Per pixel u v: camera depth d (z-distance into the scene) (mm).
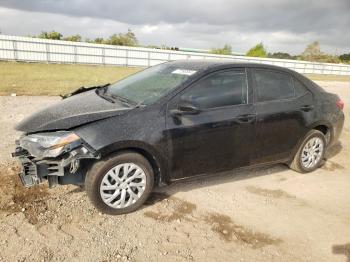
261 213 4027
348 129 8805
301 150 5094
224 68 4266
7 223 3369
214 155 4145
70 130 3396
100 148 3348
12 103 9195
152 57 33281
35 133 3494
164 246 3268
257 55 64062
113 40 54312
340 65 47781
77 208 3756
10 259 2887
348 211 4262
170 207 3969
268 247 3402
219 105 4117
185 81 3955
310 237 3631
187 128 3830
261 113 4410
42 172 3387
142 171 3721
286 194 4582
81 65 28891
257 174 5164
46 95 11102
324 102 5234
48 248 3072
